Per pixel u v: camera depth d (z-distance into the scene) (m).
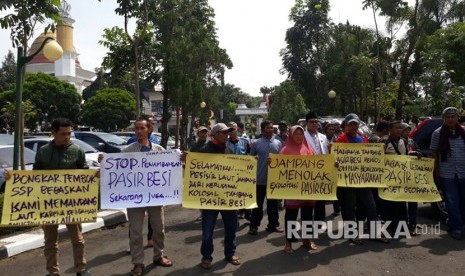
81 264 5.25
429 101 21.92
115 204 5.61
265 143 7.50
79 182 5.34
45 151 5.30
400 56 27.92
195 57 21.98
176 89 21.02
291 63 43.62
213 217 5.79
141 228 5.56
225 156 5.94
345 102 39.19
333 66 36.75
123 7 13.17
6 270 5.83
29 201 5.17
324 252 6.25
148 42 16.16
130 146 5.90
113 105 45.41
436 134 7.04
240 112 53.94
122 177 5.71
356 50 33.62
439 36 22.78
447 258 5.87
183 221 8.91
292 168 6.34
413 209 7.03
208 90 25.94
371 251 6.25
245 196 5.93
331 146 6.79
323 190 6.36
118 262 6.05
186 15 22.47
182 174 5.96
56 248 5.27
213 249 6.16
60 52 8.65
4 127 38.78
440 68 21.59
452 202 6.80
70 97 44.75
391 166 6.89
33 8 8.20
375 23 26.06
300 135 6.40
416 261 5.77
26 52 8.86
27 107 34.41
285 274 5.37
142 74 20.69
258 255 6.21
